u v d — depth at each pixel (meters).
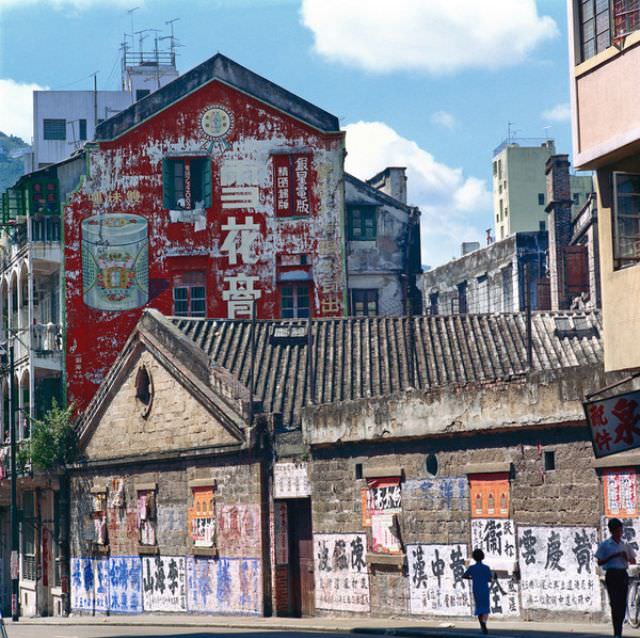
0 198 58.88
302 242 55.66
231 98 56.12
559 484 27.84
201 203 55.81
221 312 55.28
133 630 35.25
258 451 37.53
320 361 42.12
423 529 31.67
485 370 41.06
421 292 58.53
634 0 24.67
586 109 25.92
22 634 34.19
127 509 44.84
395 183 67.06
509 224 128.25
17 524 50.06
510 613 29.05
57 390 54.91
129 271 55.34
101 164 55.66
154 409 43.22
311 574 36.25
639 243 25.48
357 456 34.09
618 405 23.16
